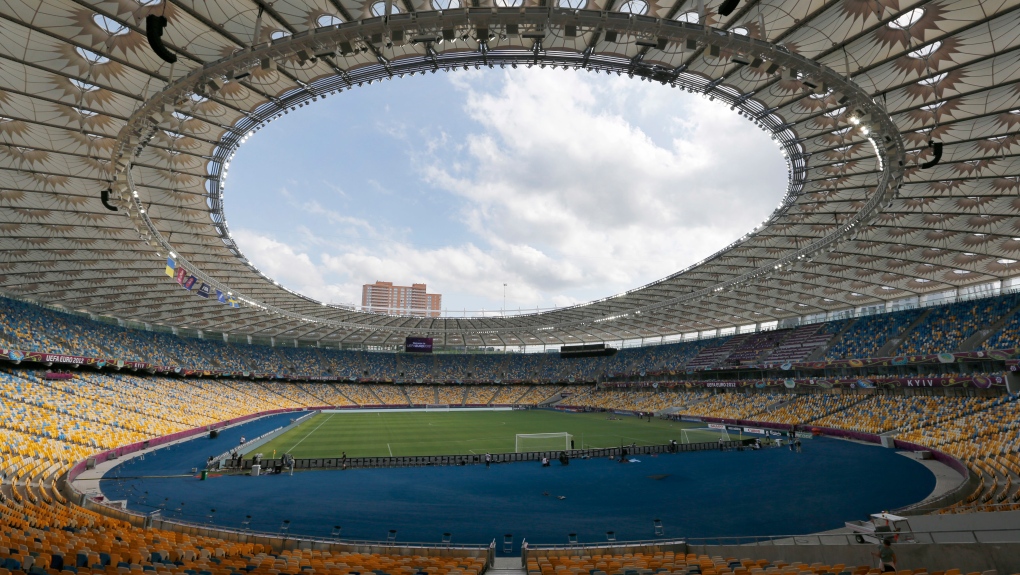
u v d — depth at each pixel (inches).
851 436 1925.4
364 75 921.5
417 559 626.8
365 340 4072.3
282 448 1734.7
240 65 688.4
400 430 2315.5
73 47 762.2
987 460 1160.8
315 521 876.0
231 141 1146.0
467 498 1048.2
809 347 2669.8
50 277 1984.5
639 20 629.6
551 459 1530.5
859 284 2235.5
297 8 700.7
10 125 975.0
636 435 2160.4
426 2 689.0
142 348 2704.2
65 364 2118.6
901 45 764.6
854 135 1060.5
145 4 682.8
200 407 2411.4
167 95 752.3
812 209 1465.3
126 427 1711.4
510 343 4411.9
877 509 933.8
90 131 997.2
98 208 1364.4
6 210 1343.5
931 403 1863.9
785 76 711.1
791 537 751.7
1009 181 1145.4
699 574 470.6
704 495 1070.4
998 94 847.1
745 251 1898.4
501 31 639.8
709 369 3107.8
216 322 3102.9
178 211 1441.9
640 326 3619.6
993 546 466.0
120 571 398.6
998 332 1843.0
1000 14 673.0
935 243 1588.3
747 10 716.0
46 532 535.2
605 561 585.6
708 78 938.1
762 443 1770.4
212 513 904.3
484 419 2942.9
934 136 997.8
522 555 669.3
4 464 1016.2
